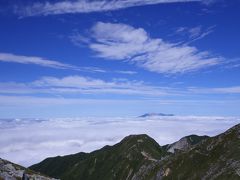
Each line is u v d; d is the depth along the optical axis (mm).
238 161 120188
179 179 140125
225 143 137625
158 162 166000
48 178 102750
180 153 155375
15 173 99625
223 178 117125
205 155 141250
